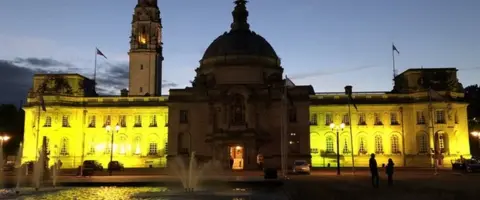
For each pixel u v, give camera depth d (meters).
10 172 86.56
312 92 110.50
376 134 105.94
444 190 38.66
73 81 111.25
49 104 106.69
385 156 104.69
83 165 81.38
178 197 39.34
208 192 43.47
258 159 87.81
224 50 97.50
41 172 60.03
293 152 88.31
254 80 94.94
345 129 106.44
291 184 47.44
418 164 102.00
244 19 104.06
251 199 37.34
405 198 32.44
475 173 69.56
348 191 38.31
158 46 127.31
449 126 100.75
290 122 89.38
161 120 108.94
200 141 91.38
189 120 92.38
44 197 40.06
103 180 56.12
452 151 100.19
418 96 103.69
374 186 42.38
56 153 106.12
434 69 105.44
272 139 88.31
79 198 39.03
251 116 87.25
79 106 108.75
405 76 107.62
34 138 106.81
